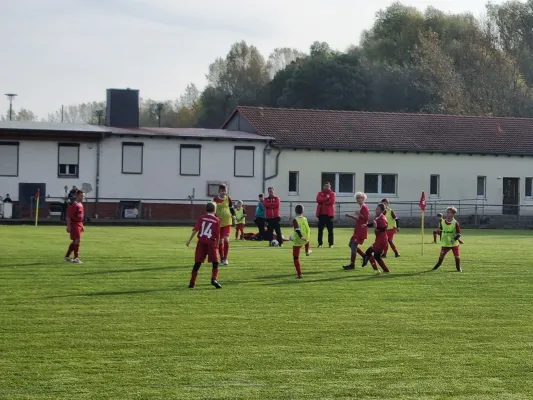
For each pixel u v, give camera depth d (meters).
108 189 53.91
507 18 103.00
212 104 105.62
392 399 10.70
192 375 11.63
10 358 12.41
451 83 88.19
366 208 24.00
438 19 104.62
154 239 35.31
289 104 86.81
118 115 57.44
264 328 14.84
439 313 16.69
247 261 25.83
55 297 17.77
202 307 16.88
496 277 22.73
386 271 23.44
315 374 11.81
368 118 63.06
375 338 14.20
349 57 88.75
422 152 60.19
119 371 11.79
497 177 62.03
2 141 52.00
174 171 55.12
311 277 22.02
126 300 17.56
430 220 57.44
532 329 15.17
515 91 90.81
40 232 38.72
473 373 12.00
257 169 56.78
